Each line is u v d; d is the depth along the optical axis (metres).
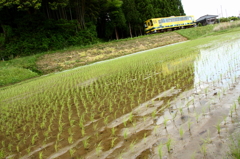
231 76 5.55
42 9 31.06
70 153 3.14
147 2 40.72
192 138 2.87
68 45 29.69
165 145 2.86
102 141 3.41
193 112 3.77
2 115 6.49
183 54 12.98
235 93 4.19
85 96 7.07
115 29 38.97
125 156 2.81
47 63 22.34
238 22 37.38
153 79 7.52
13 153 3.60
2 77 17.41
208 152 2.45
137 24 40.06
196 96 4.60
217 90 4.67
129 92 6.38
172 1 47.69
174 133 3.15
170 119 3.72
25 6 24.83
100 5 37.09
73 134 3.92
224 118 3.12
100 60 24.44
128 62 14.81
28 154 3.45
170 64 10.23
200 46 15.99
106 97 6.30
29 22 28.36
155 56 15.68
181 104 4.34
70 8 33.19
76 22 32.03
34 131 4.50
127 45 29.97
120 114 4.57
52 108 6.22
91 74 12.48
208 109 3.74
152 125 3.65
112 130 3.62
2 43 26.25
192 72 7.23
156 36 34.53
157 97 5.25
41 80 15.01
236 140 2.55
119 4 36.25
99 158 2.89
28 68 20.55
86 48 27.70
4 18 28.16
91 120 4.51
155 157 2.63
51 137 3.98
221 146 2.51
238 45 11.41
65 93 8.11
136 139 3.25
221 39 18.38
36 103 7.32
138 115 4.29
